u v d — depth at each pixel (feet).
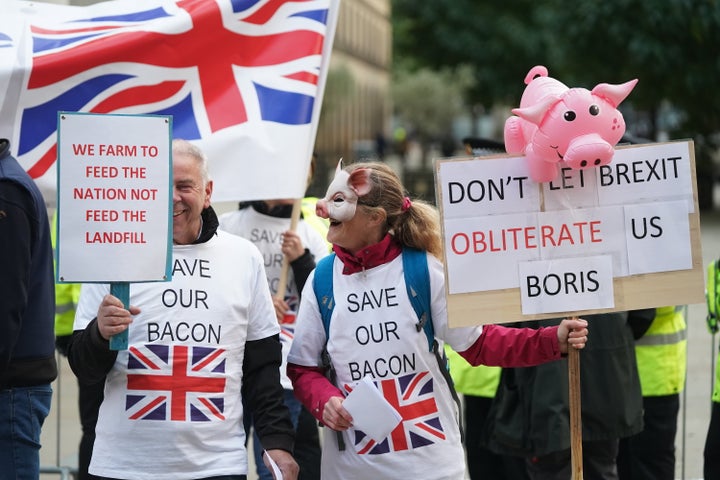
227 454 18.71
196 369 18.61
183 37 24.76
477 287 18.45
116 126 17.83
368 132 336.08
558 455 24.62
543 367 24.36
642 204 18.78
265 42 25.53
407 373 18.65
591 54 108.27
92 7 25.43
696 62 102.53
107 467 18.45
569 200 18.61
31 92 23.81
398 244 19.10
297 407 27.14
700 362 46.93
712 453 24.54
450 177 18.45
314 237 28.35
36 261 19.16
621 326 24.89
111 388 18.65
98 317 17.93
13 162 18.99
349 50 291.38
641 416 25.38
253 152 25.08
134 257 17.84
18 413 19.20
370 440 18.51
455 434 18.99
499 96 184.34
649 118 119.03
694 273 18.85
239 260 19.47
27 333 19.25
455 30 182.29
